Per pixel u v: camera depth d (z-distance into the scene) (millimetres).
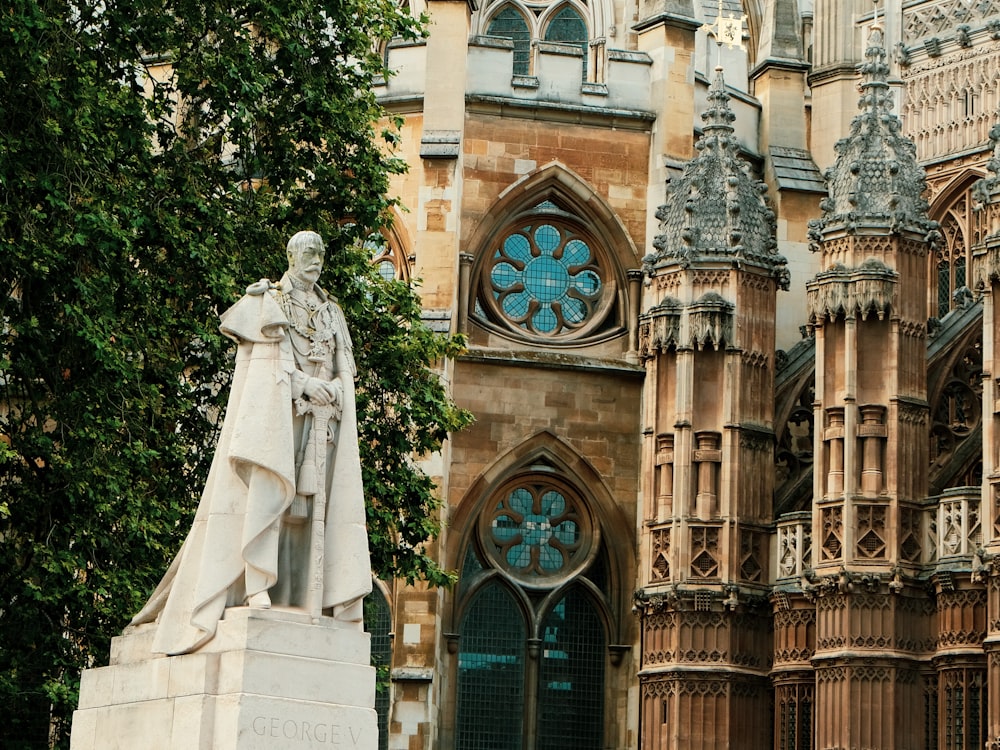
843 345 58719
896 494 57562
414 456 63750
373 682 23266
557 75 68125
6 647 42094
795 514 60188
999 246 55594
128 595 41094
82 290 41844
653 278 62938
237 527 23406
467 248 66875
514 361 66250
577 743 65375
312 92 49125
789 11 72500
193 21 47750
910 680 56969
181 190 46906
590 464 66438
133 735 23125
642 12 70625
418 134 66812
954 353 62156
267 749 22328
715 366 61750
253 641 22750
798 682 59188
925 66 71062
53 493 42406
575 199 68000
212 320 45844
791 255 69312
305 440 23828
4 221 41344
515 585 65375
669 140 68438
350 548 23812
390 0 54250
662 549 61156
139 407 42781
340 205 49781
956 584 56156
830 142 70938
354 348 48969
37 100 42594
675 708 59875
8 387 44281
